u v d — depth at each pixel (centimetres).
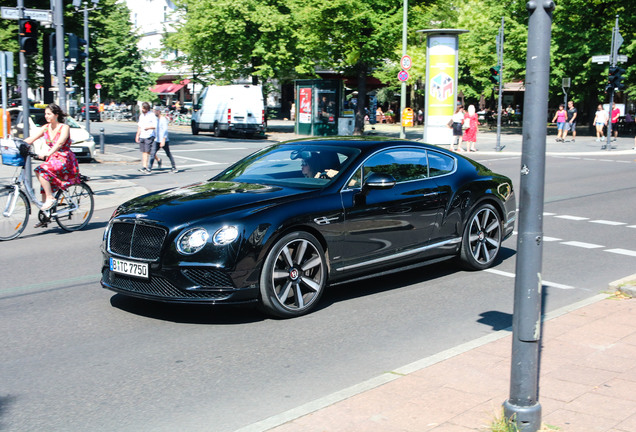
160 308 627
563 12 3791
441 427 363
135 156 2452
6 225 977
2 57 1334
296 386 445
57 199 1023
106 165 2130
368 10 3112
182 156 2481
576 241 965
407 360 495
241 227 560
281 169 679
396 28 3122
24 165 1010
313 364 486
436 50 2861
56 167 1002
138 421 391
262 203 590
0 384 448
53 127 1009
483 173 789
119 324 577
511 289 703
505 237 815
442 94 2888
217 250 551
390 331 563
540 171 340
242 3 3778
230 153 2619
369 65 3375
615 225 1101
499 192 789
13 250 905
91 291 689
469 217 754
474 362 465
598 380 432
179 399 423
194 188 655
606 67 3662
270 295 575
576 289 702
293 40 3847
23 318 595
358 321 591
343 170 650
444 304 645
